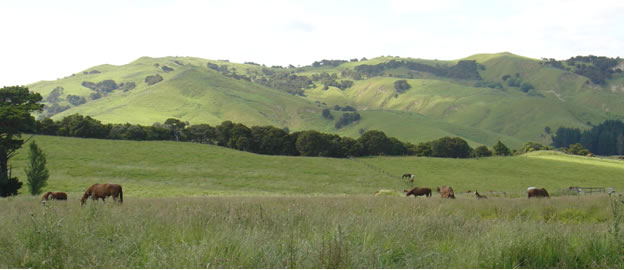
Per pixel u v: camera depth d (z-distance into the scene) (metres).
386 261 7.38
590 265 7.55
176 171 91.44
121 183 77.75
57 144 103.38
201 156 107.12
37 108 66.31
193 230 9.51
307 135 128.50
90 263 6.96
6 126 59.72
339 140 132.38
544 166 120.44
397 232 9.16
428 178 103.25
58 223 7.95
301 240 8.16
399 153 139.62
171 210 13.11
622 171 117.81
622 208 9.30
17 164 83.81
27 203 20.89
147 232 9.11
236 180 88.19
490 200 21.86
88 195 22.09
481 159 128.12
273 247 7.72
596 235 8.71
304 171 100.56
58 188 66.94
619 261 7.71
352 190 85.19
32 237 7.86
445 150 147.38
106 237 8.59
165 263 6.70
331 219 11.15
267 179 90.75
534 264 7.56
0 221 10.35
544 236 8.37
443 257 7.46
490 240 8.03
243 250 7.46
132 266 6.98
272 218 10.91
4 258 7.36
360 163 114.62
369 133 135.88
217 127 140.50
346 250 7.08
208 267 6.69
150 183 80.06
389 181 97.38
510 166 119.62
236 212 11.98
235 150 119.31
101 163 92.06
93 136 123.81
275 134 131.38
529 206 18.33
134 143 115.06
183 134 141.62
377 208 16.33
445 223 10.88
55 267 6.93
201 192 68.00
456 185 97.44
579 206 18.02
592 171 116.12
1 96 64.88
